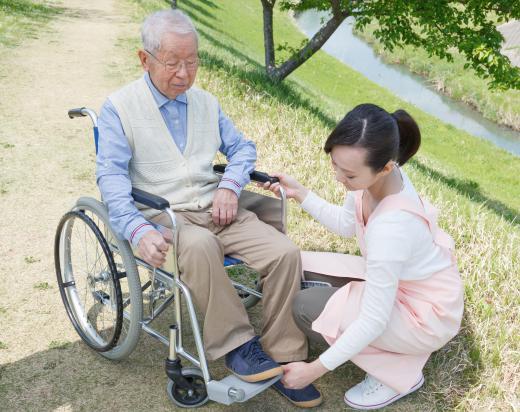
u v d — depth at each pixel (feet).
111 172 8.23
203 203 8.92
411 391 8.53
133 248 8.49
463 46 28.40
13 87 24.34
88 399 8.50
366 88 67.15
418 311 7.81
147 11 53.93
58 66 28.86
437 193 19.02
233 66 32.76
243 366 7.75
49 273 11.60
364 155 6.77
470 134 55.62
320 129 22.50
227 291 7.86
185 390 8.37
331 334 7.90
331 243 13.43
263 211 9.59
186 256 7.68
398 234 7.17
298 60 33.17
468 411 8.60
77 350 9.52
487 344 9.72
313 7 33.17
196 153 8.96
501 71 28.09
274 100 25.00
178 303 7.98
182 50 8.00
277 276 8.32
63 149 18.17
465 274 11.81
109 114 8.40
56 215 13.99
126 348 8.73
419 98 69.36
